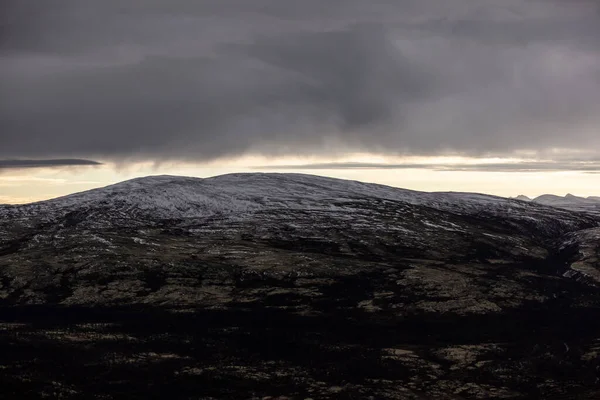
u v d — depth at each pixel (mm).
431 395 95312
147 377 97250
